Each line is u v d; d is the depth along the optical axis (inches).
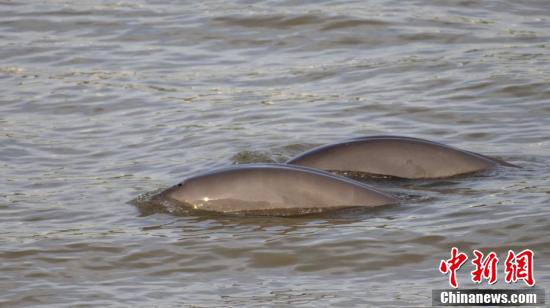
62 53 2849.4
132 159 2158.0
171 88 2605.8
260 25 2992.1
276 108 2447.1
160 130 2329.0
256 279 1576.0
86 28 3029.0
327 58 2780.5
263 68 2728.8
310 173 1834.4
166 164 2118.6
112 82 2650.1
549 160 2066.9
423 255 1632.6
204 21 3034.0
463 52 2760.8
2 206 1889.8
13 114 2454.5
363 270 1596.9
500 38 2851.9
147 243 1700.3
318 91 2556.6
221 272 1604.3
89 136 2308.1
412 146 1996.8
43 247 1699.1
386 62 2719.0
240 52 2849.4
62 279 1593.3
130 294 1534.2
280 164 1867.6
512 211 1771.7
